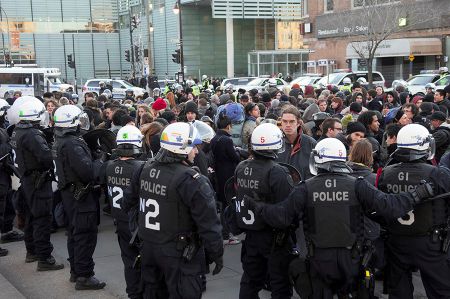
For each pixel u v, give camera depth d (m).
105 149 6.57
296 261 4.26
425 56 32.28
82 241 5.83
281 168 4.53
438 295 4.37
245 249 4.82
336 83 27.58
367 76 28.61
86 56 56.53
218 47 52.38
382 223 4.36
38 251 6.54
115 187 5.07
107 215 9.17
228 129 7.20
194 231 4.09
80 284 5.91
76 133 5.77
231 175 7.00
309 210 4.08
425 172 4.27
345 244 4.00
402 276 4.51
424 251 4.29
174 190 3.97
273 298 4.66
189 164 4.21
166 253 4.04
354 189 4.00
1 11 51.44
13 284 6.16
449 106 10.84
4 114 8.06
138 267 4.48
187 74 51.28
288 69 47.53
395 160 4.61
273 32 53.12
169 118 8.51
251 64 47.97
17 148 6.29
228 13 50.12
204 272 4.27
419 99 11.43
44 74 38.25
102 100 14.89
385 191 4.47
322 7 37.81
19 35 52.75
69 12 55.22
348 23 34.78
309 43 39.81
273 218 4.21
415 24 31.17
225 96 12.59
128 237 5.07
